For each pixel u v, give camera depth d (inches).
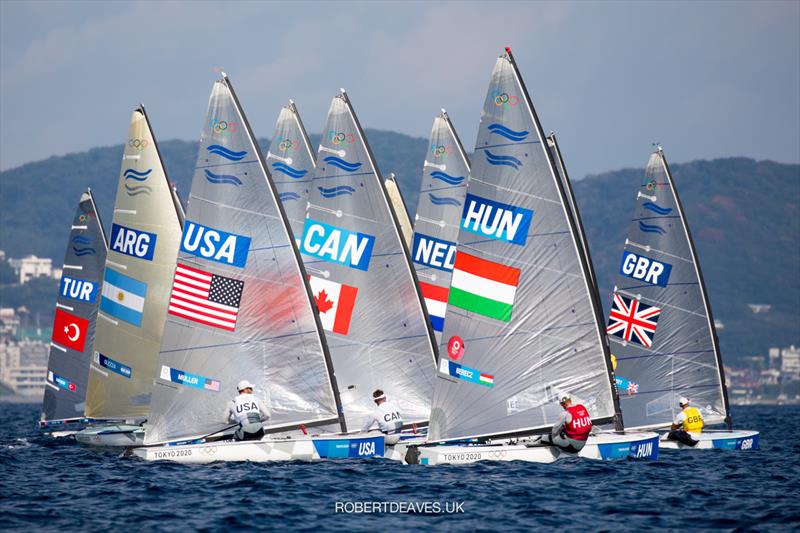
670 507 3334.2
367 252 4874.5
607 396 4146.2
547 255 4111.7
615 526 3061.0
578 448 4126.5
